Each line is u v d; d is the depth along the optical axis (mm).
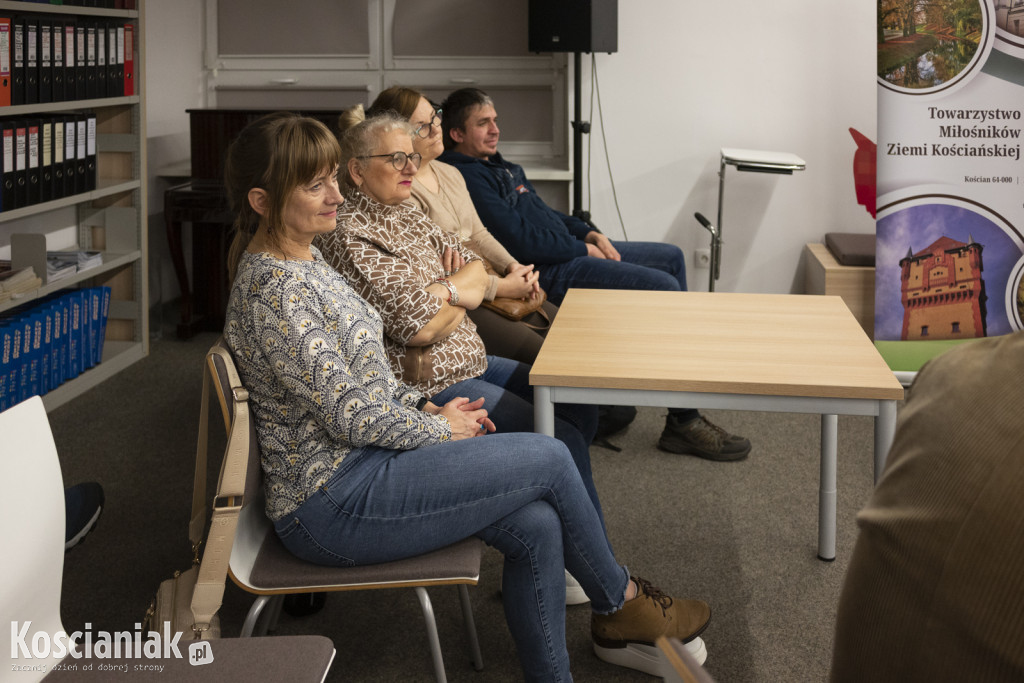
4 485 1290
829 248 4984
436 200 3170
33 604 1358
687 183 5207
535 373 2027
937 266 4133
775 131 5094
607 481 3287
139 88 4598
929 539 674
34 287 3834
